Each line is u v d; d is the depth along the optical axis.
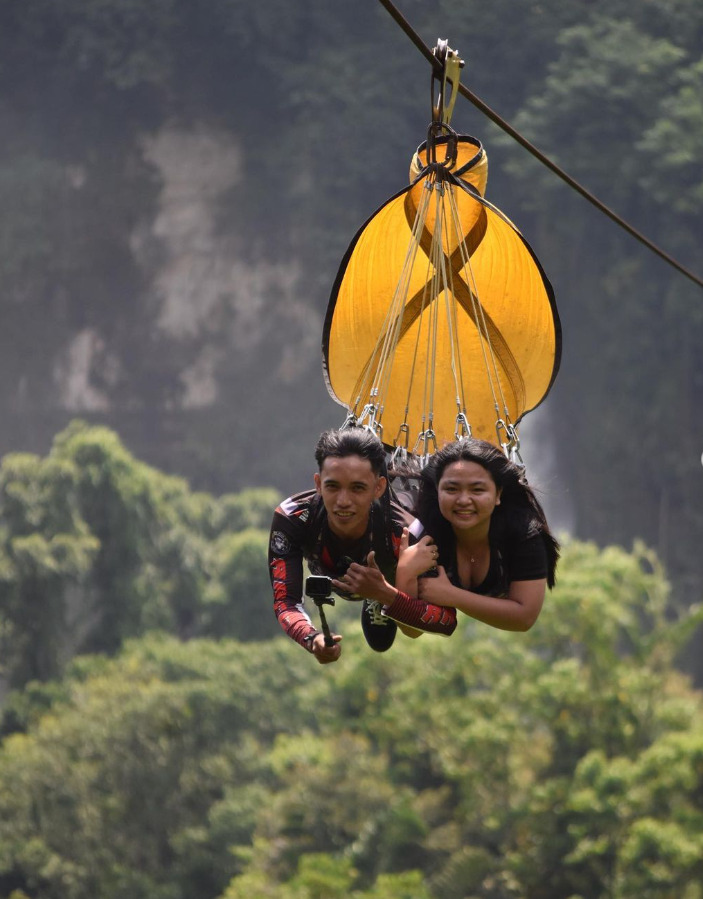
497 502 19.67
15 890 129.12
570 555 129.75
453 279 24.84
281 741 131.88
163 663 154.62
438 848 110.38
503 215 23.12
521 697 115.00
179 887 126.06
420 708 115.62
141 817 132.12
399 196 23.05
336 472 18.77
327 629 18.05
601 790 103.69
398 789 117.38
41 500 184.62
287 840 116.81
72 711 144.75
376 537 19.48
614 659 114.50
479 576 20.12
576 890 104.38
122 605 185.25
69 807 130.38
